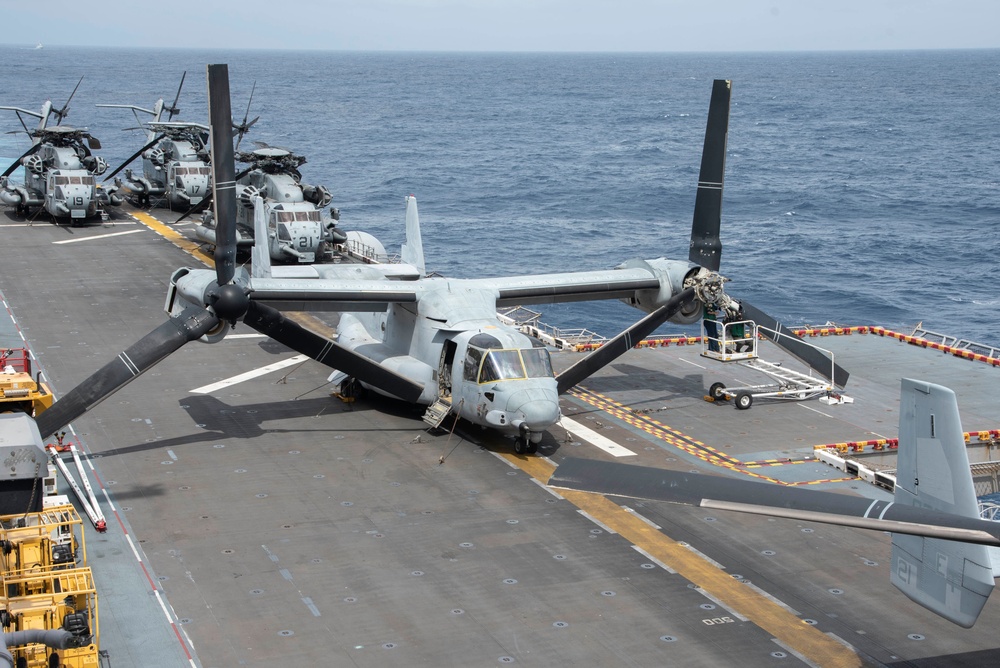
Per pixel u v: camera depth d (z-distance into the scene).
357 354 35.19
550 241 101.06
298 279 37.72
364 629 22.64
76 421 35.94
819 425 36.97
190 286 33.78
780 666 21.45
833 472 32.50
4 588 20.66
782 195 131.88
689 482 14.59
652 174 154.00
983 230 107.75
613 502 29.88
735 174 153.50
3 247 65.19
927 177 150.38
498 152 184.38
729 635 22.66
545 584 24.84
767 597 24.48
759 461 33.41
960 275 85.75
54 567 22.70
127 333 46.56
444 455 33.38
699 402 39.69
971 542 13.82
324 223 63.12
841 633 22.88
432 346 35.84
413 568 25.56
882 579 25.53
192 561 25.75
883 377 42.88
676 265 39.62
